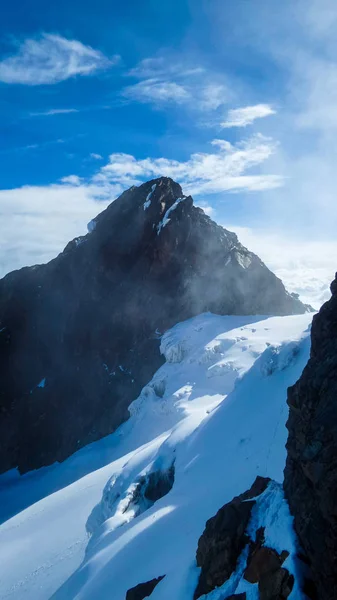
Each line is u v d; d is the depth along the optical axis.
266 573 11.62
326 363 12.97
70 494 35.34
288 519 12.33
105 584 17.55
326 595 10.50
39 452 51.56
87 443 48.72
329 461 11.08
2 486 48.81
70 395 53.19
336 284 14.48
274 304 53.56
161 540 18.00
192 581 13.62
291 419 13.86
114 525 23.30
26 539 31.36
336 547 10.49
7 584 26.67
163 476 25.73
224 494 18.58
